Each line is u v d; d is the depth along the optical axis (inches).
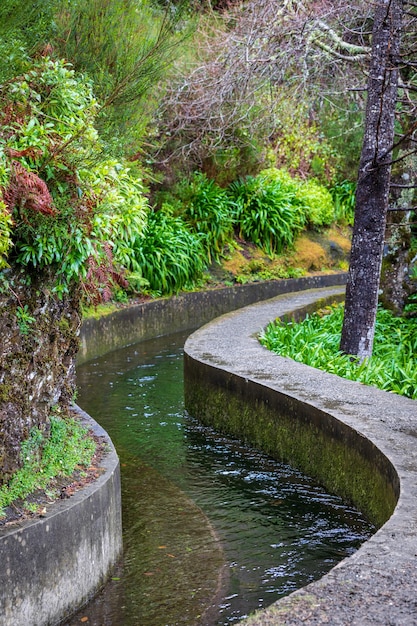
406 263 400.5
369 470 185.9
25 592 124.7
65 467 152.3
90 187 146.4
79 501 140.0
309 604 98.8
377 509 180.1
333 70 430.0
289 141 663.1
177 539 178.1
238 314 403.2
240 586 156.3
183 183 545.0
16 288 142.2
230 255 568.4
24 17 146.6
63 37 200.2
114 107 188.4
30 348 145.6
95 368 368.8
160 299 462.0
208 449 251.3
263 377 255.8
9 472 137.8
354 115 653.3
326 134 710.5
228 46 424.5
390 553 116.1
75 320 179.5
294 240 641.0
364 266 306.7
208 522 189.8
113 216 151.1
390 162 287.1
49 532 130.1
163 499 204.8
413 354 330.0
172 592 151.6
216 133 521.3
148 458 241.6
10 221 120.0
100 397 315.3
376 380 260.7
